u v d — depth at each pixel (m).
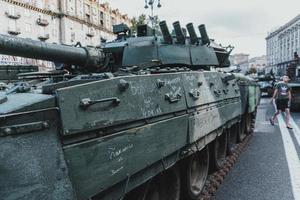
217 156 6.93
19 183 2.38
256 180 6.56
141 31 6.76
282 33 78.69
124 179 3.32
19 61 29.00
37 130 2.53
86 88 2.92
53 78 4.52
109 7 61.28
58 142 2.65
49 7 46.19
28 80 5.31
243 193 5.91
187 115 4.62
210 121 5.62
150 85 3.83
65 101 2.72
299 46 66.94
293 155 8.40
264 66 106.81
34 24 43.47
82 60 5.16
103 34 59.03
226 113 6.75
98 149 2.97
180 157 4.59
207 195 5.58
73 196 2.67
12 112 2.40
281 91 12.93
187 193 5.14
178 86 4.48
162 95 4.04
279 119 15.26
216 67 8.14
